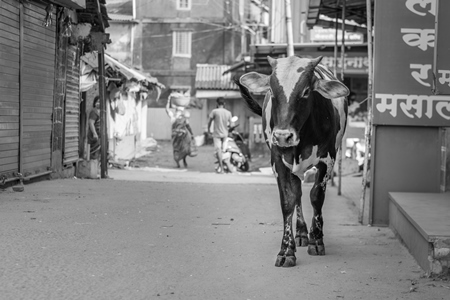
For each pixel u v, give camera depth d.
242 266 6.68
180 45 44.81
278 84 6.34
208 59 44.84
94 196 11.34
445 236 6.14
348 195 13.22
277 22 31.34
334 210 11.00
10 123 11.48
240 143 23.11
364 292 5.79
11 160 11.60
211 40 44.72
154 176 17.34
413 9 9.19
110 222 8.88
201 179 16.53
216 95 40.00
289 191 6.89
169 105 41.75
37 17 12.62
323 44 23.58
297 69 6.38
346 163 19.17
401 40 9.22
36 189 11.82
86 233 8.05
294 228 9.08
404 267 6.70
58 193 11.47
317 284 6.05
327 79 7.14
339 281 6.16
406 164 9.37
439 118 9.21
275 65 6.52
